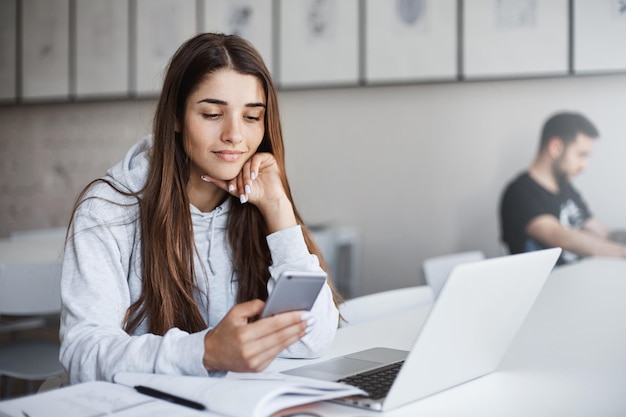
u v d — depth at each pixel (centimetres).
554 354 133
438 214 412
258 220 146
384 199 425
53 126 500
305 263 135
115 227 131
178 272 136
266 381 97
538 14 377
